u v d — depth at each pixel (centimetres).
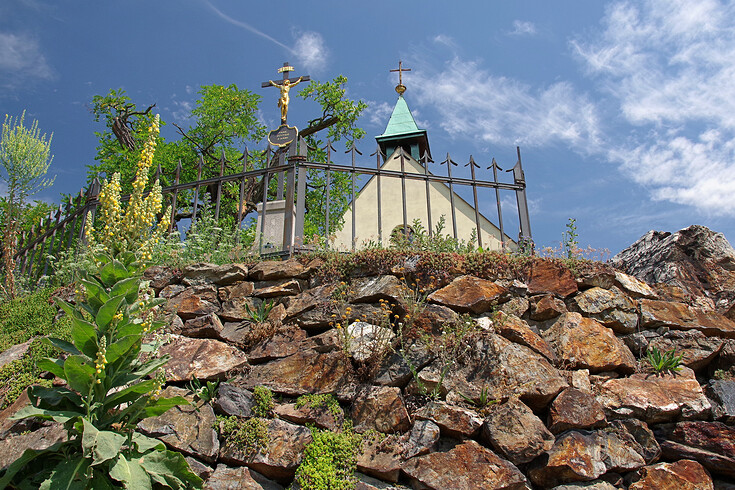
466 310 531
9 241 723
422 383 473
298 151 699
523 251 667
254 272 595
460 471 412
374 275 568
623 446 442
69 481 329
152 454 372
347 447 435
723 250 650
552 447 430
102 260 415
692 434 457
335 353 500
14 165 731
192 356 500
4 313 630
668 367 511
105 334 381
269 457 431
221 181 715
